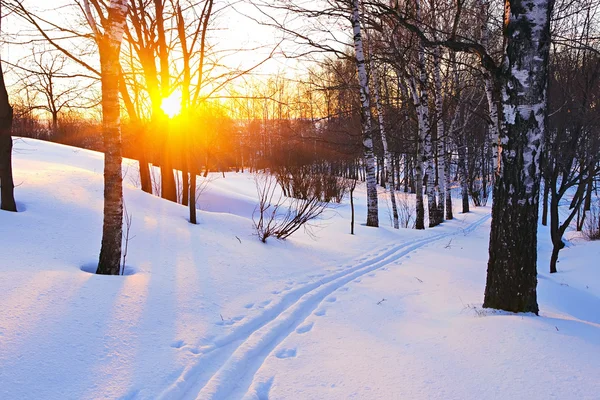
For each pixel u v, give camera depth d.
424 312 4.74
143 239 6.07
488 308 4.42
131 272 4.96
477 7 10.75
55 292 3.78
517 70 4.05
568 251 10.42
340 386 2.94
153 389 2.85
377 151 23.34
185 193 10.19
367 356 3.44
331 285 5.99
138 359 3.20
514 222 4.20
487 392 2.69
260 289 5.38
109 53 4.46
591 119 7.77
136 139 10.31
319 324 4.32
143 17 9.24
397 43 13.23
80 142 28.62
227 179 27.31
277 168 21.66
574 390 2.62
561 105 8.18
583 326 3.79
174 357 3.31
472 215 21.05
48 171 8.37
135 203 7.73
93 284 4.14
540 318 3.96
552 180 8.12
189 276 5.12
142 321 3.77
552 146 8.20
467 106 16.92
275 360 3.42
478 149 28.11
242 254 6.59
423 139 14.12
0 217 5.20
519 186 4.16
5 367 2.72
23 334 3.08
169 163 10.38
